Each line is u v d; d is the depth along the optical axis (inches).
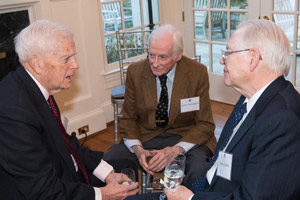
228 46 54.4
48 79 62.7
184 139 89.8
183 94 90.4
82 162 77.5
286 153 46.9
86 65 148.6
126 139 93.8
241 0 156.4
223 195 55.0
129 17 167.6
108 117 162.4
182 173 62.6
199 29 177.2
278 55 51.5
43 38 59.7
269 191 47.0
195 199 57.1
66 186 61.3
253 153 49.6
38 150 57.7
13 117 55.7
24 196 57.9
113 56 164.9
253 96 54.7
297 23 143.7
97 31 149.6
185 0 176.6
